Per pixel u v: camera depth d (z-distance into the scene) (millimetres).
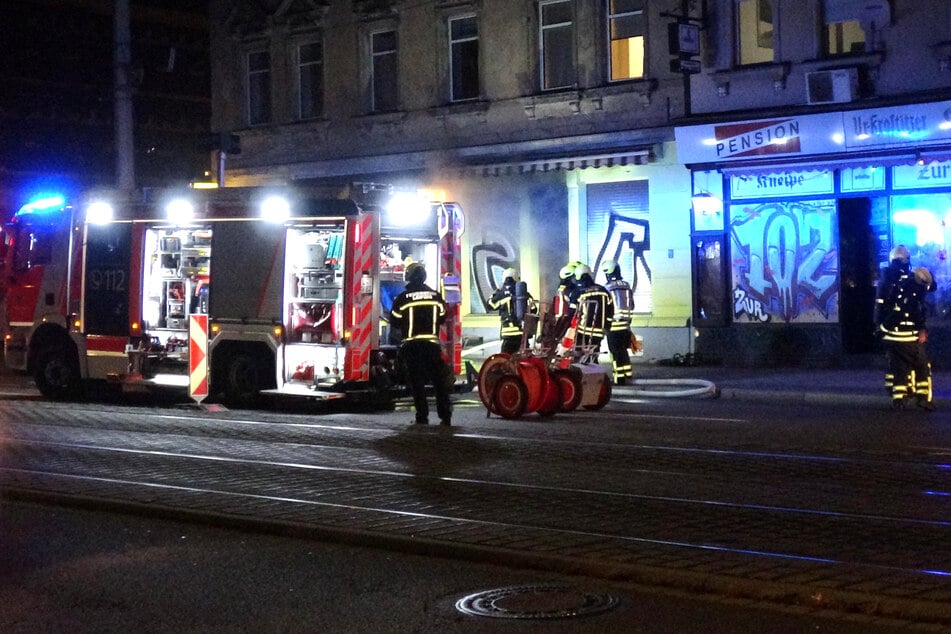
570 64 26484
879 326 16625
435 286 17969
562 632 6191
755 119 23016
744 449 12500
